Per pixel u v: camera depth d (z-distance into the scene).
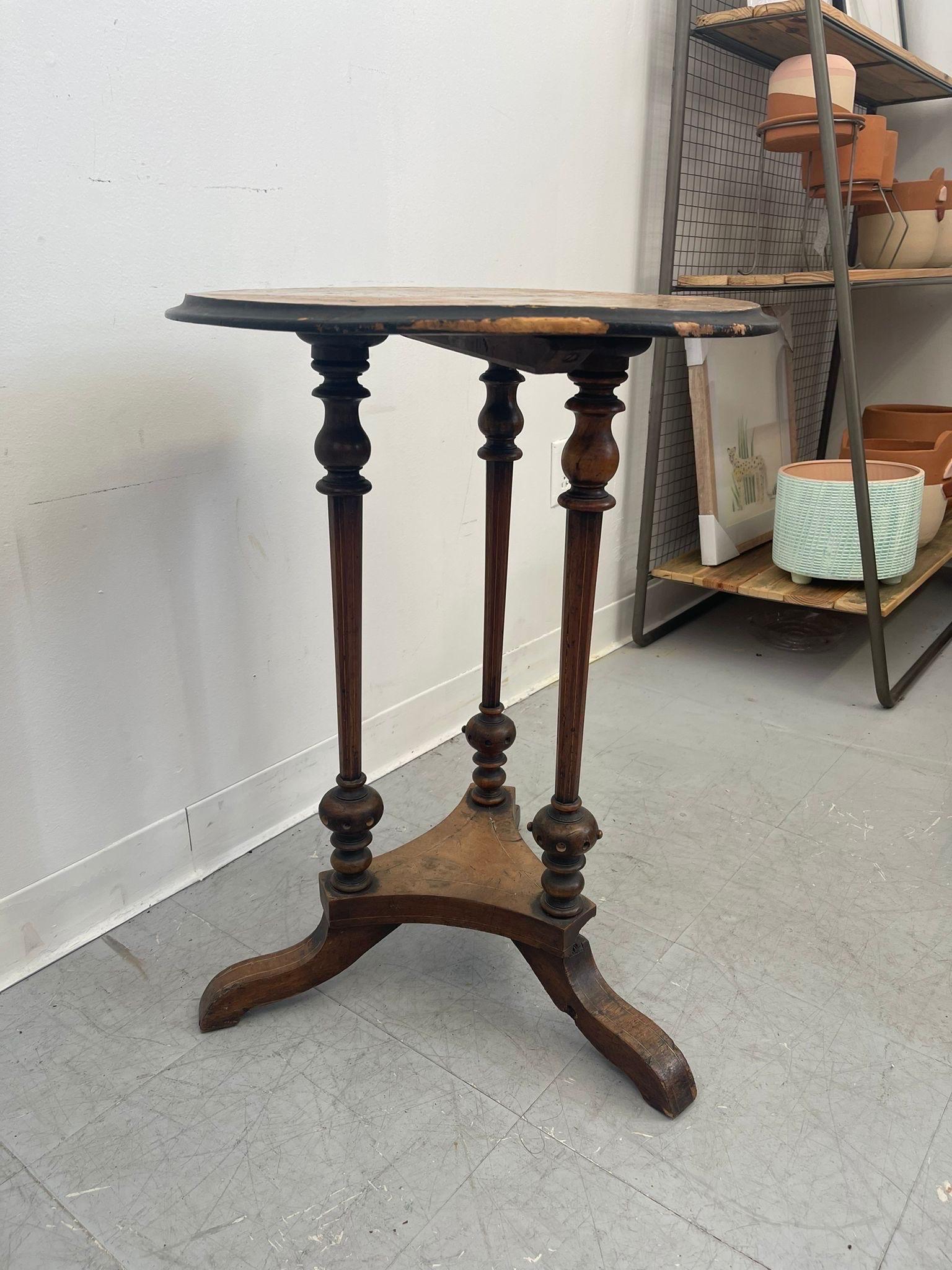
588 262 1.57
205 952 1.05
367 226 1.17
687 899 1.14
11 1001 0.98
